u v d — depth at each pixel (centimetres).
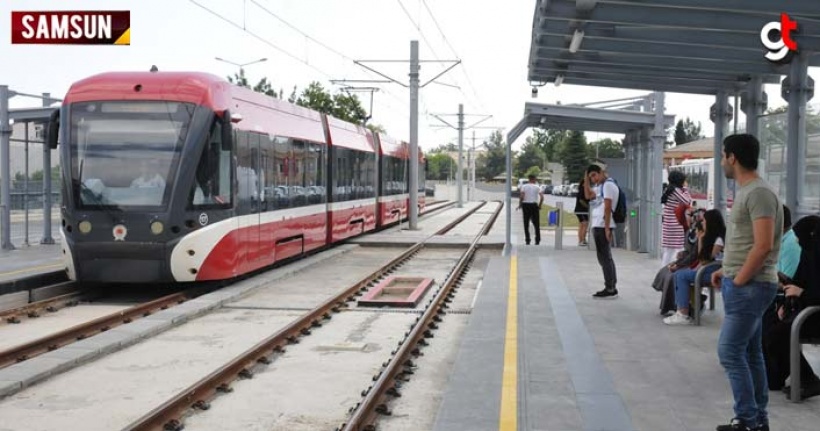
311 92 5238
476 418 634
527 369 799
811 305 683
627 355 861
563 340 940
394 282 1559
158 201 1317
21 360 909
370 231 3070
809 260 682
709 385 739
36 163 2912
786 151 1034
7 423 688
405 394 784
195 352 965
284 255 1766
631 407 668
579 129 2125
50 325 1160
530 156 15025
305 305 1318
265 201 1619
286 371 878
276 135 1706
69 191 1340
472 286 1570
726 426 591
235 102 1477
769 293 573
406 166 3631
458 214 4762
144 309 1234
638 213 2012
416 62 3194
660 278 1122
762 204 559
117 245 1316
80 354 895
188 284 1543
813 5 850
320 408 740
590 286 1398
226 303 1320
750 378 581
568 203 6756
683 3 863
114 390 796
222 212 1387
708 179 3509
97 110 1355
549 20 1010
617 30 1039
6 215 2039
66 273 1481
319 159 2084
